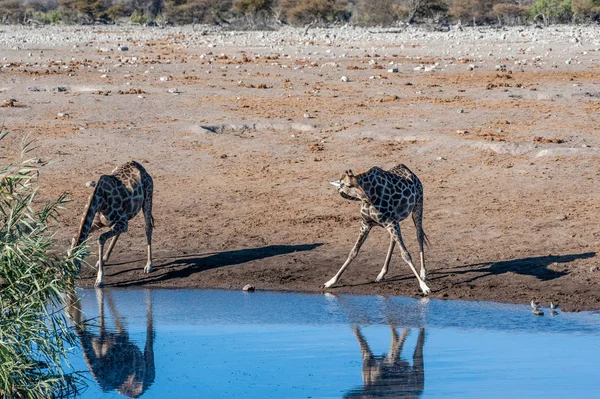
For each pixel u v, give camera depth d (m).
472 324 20.70
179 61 71.25
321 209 31.09
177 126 42.50
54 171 35.62
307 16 137.50
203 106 47.66
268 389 16.53
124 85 55.12
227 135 41.19
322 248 27.39
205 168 36.38
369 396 16.06
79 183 34.28
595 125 40.91
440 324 20.77
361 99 49.28
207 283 24.89
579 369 17.28
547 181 32.69
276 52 79.38
